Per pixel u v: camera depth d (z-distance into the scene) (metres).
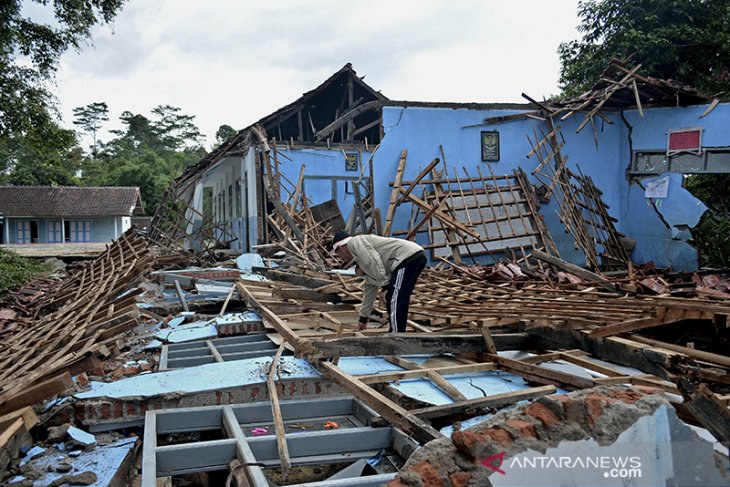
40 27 15.64
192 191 19.44
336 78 15.18
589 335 4.40
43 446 3.21
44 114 16.70
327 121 16.86
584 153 13.49
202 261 12.06
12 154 45.97
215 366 4.30
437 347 4.46
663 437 1.63
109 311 5.24
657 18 15.88
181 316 6.87
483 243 12.00
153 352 5.39
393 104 12.61
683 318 4.54
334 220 12.58
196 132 71.44
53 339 4.99
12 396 3.05
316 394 4.07
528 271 9.16
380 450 3.23
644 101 13.12
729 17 15.32
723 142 12.05
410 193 11.99
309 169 13.07
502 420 1.76
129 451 3.18
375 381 3.88
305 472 3.31
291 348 4.88
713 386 3.90
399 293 4.75
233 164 17.03
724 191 14.57
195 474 3.30
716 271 9.94
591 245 12.74
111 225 33.09
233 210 18.02
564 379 3.76
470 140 13.00
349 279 7.93
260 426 3.58
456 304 6.00
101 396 3.62
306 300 6.98
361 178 12.93
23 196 32.72
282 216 11.84
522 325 5.00
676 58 15.30
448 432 3.19
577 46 18.19
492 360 4.47
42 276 16.03
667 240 12.87
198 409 3.58
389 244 4.92
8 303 10.51
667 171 12.91
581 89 17.44
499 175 13.15
